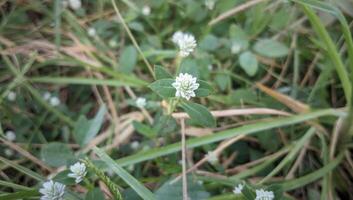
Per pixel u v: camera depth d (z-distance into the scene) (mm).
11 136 157
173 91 120
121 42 188
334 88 176
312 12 133
